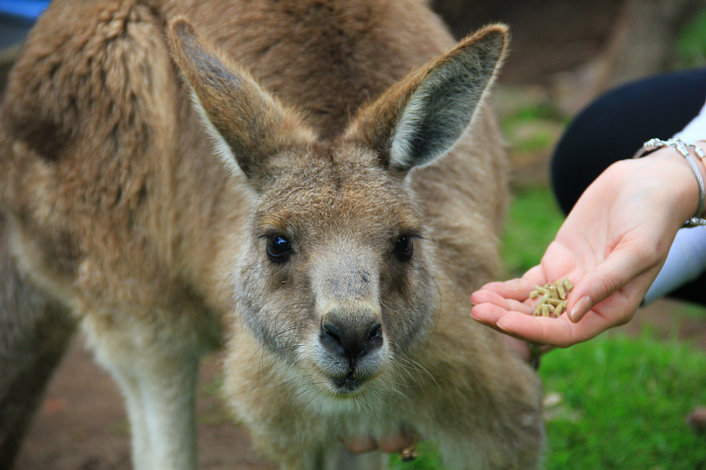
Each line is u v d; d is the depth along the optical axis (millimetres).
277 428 1616
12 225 1824
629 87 1792
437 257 1606
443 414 1596
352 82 1653
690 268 1593
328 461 1701
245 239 1591
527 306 1484
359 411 1593
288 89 1663
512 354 1624
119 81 1712
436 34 1739
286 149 1553
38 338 1864
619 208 1468
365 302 1479
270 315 1537
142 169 1716
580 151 1784
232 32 1704
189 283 1750
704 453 1755
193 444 1781
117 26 1721
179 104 1727
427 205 1624
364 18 1678
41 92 1747
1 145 1800
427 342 1572
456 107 1545
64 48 1737
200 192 1713
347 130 1581
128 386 1785
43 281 1815
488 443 1599
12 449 1879
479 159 1697
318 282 1494
